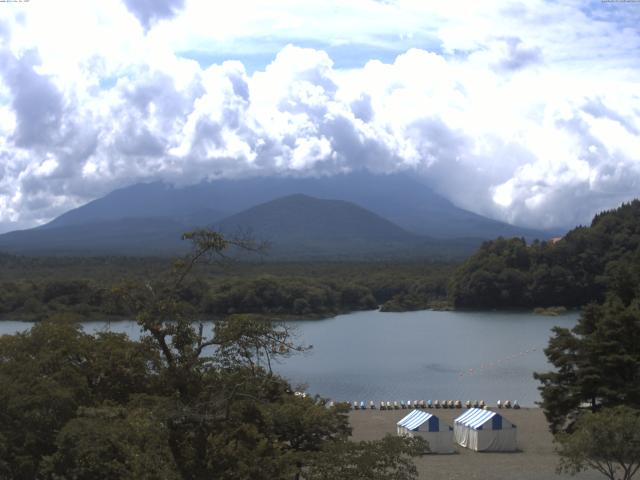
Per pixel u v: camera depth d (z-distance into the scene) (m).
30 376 36.66
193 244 34.62
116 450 32.31
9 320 166.00
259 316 35.25
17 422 35.03
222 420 33.06
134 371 39.75
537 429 73.38
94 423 32.94
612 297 74.69
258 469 32.28
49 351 40.25
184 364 34.03
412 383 106.44
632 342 61.38
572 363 62.72
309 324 196.62
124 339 42.97
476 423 65.06
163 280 35.16
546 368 118.38
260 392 34.62
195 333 34.78
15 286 179.50
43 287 170.00
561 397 62.28
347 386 104.25
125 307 35.81
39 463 34.59
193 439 32.59
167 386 34.53
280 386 46.09
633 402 59.16
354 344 152.25
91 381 40.25
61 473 33.28
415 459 61.03
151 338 35.06
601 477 53.81
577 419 57.59
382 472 32.41
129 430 31.70
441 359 129.62
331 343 154.50
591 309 66.62
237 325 33.53
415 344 152.00
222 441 32.53
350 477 29.88
